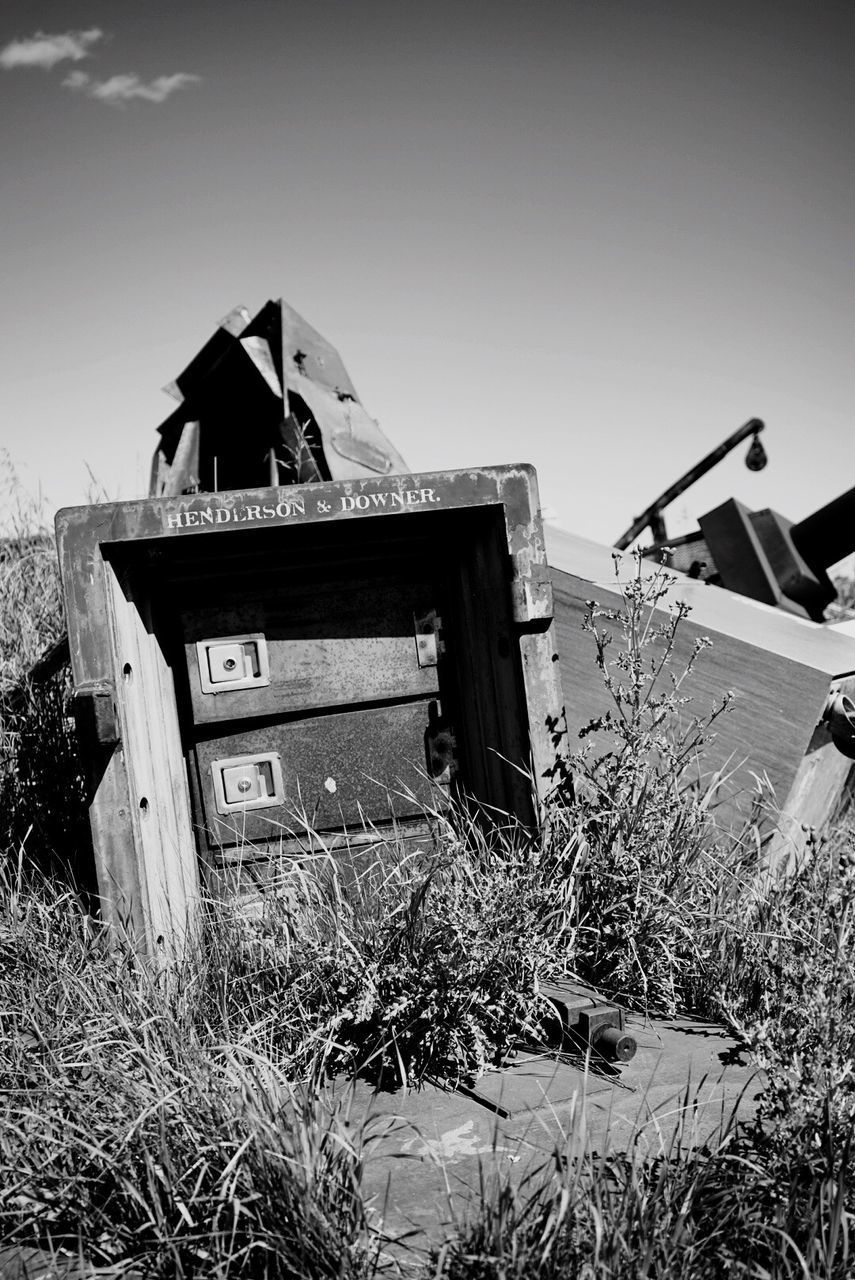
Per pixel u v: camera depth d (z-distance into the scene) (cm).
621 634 408
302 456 588
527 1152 231
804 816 467
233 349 625
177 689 374
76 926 323
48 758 436
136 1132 213
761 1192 203
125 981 282
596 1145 232
